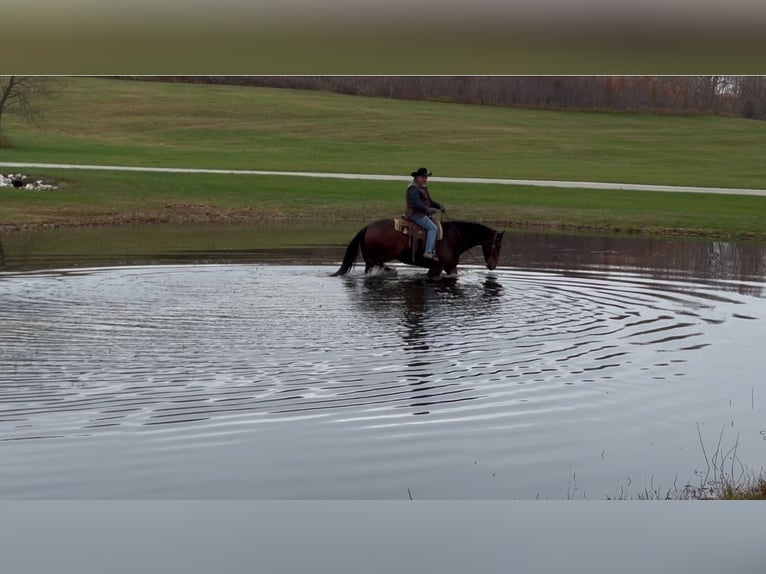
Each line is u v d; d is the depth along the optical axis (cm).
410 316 1249
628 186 4109
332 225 2930
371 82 9325
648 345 1082
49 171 3988
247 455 693
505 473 664
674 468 678
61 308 1284
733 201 3500
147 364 955
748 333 1160
